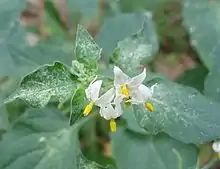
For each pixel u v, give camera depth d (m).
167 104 0.14
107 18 0.18
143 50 0.14
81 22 0.22
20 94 0.13
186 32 0.23
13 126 0.15
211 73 0.17
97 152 0.19
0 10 0.17
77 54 0.13
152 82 0.14
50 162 0.14
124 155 0.15
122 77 0.13
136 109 0.14
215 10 0.19
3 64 0.16
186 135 0.14
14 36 0.17
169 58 0.23
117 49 0.14
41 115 0.15
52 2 0.21
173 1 0.22
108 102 0.12
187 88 0.14
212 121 0.14
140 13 0.18
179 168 0.15
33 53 0.17
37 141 0.15
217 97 0.16
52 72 0.13
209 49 0.18
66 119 0.15
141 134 0.15
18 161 0.14
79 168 0.14
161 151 0.15
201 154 0.19
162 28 0.22
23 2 0.17
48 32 0.23
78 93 0.12
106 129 0.19
